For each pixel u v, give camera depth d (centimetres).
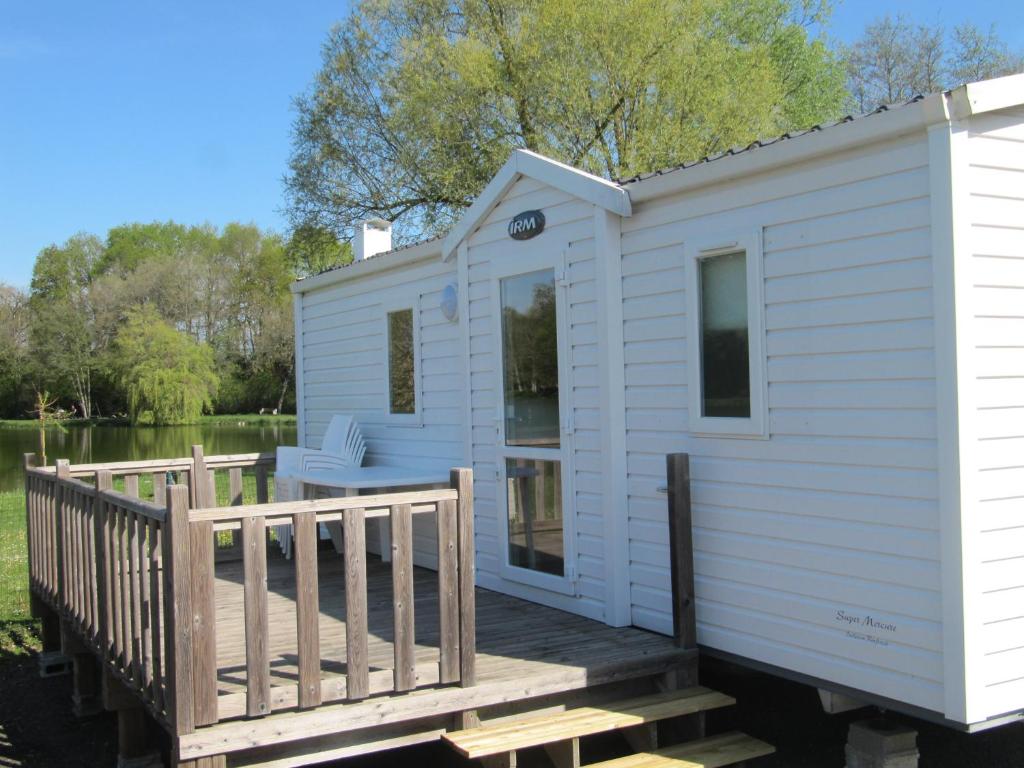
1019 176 396
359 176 2294
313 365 1004
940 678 386
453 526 440
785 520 454
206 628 388
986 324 385
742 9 2344
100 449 3312
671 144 2023
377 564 802
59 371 4466
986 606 381
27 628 871
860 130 407
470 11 2155
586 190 550
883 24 2808
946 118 376
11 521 1501
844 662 427
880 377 409
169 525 385
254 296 4759
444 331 755
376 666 471
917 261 393
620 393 546
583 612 570
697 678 503
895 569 404
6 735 619
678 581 497
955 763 502
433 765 507
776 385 457
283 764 401
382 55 2258
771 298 459
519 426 623
